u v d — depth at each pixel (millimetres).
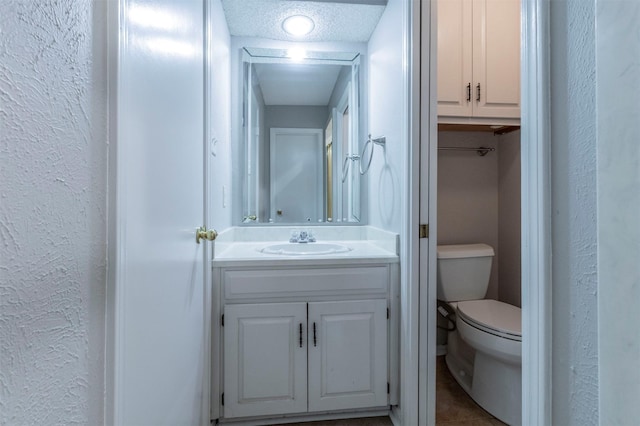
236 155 1938
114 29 519
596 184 403
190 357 1023
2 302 332
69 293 427
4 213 333
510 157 2057
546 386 495
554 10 487
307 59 2000
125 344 557
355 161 2039
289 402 1372
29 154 364
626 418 345
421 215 1329
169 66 809
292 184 2021
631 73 337
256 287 1349
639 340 333
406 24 1339
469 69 1787
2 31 328
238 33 1900
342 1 1667
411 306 1333
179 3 892
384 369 1418
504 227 2107
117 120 523
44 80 385
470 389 1646
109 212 512
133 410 597
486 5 1787
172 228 837
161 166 751
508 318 1530
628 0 338
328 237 1975
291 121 2020
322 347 1386
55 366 404
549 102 495
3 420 333
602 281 375
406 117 1351
